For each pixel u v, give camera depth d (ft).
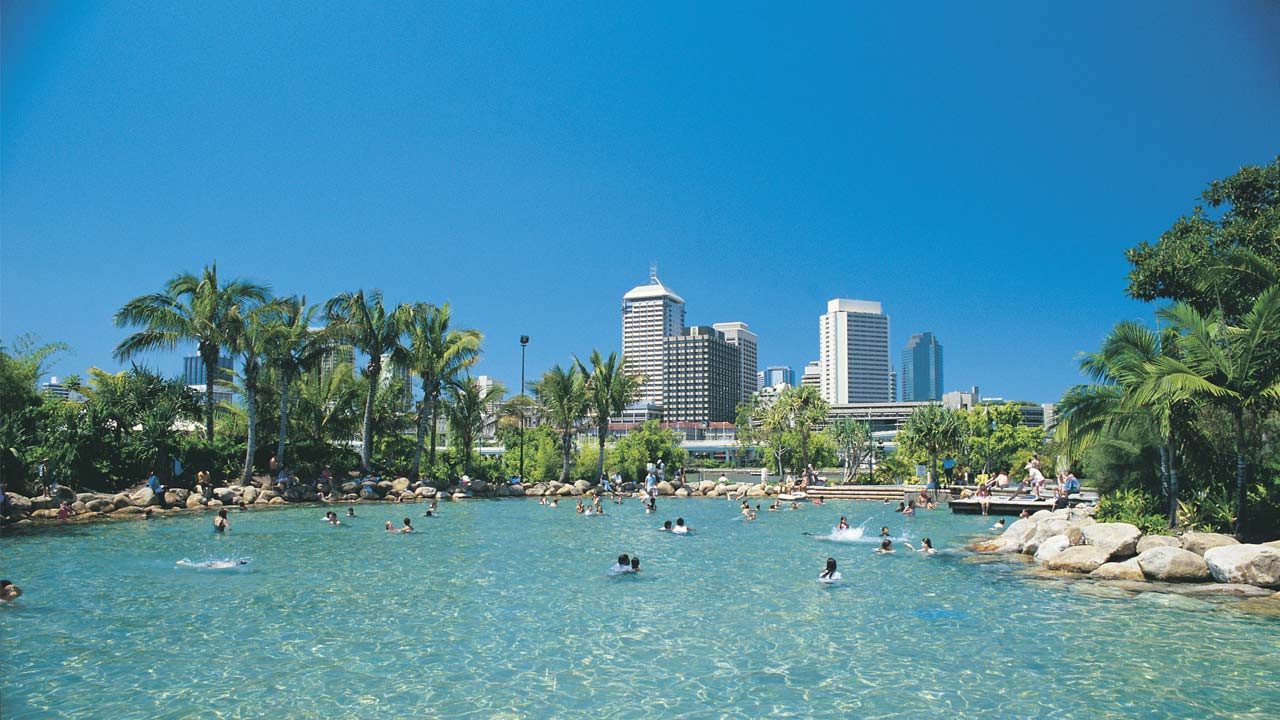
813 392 219.20
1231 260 79.10
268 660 39.22
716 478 242.78
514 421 195.83
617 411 191.42
